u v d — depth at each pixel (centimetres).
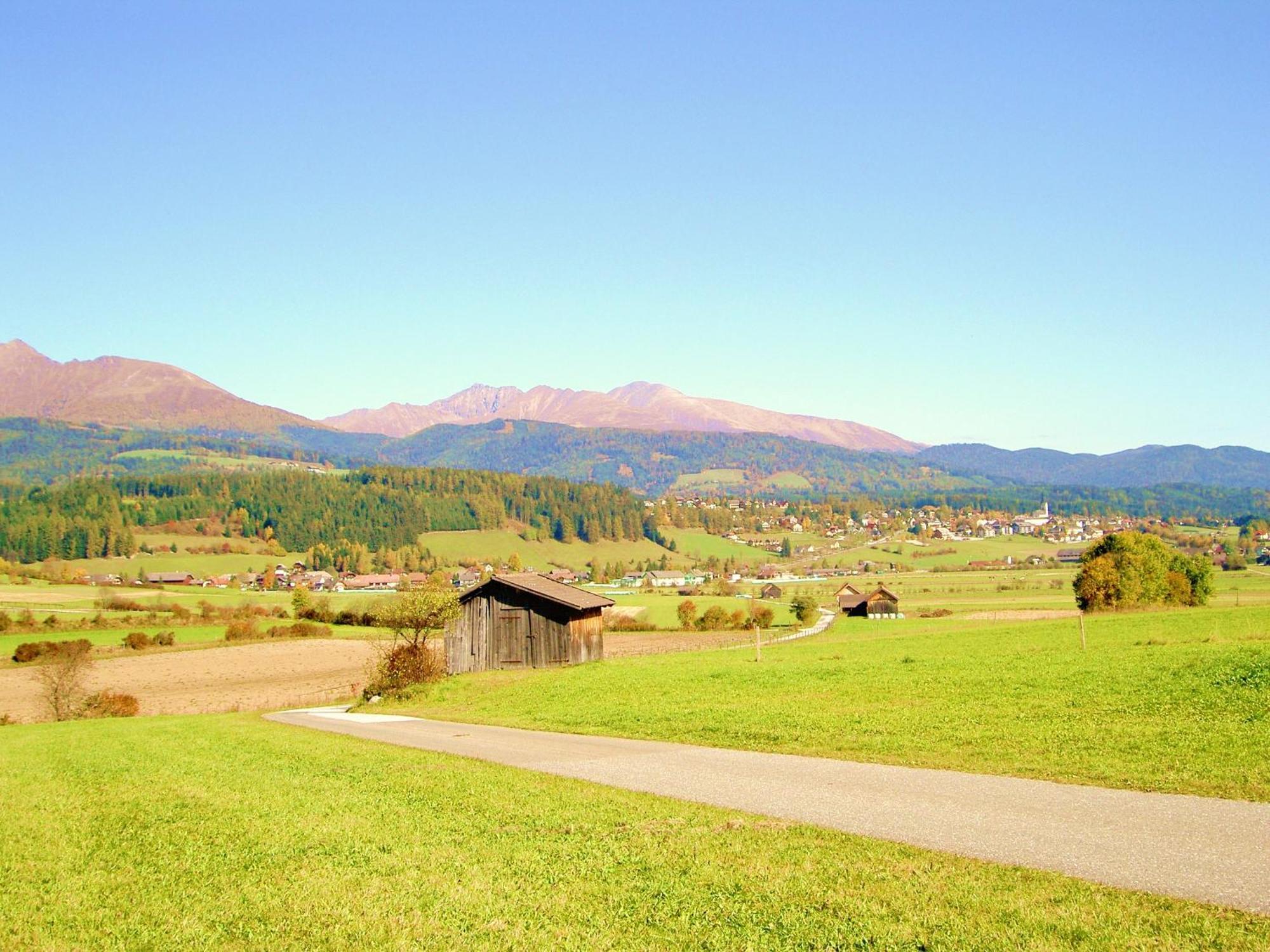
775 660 4875
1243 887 1041
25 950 1089
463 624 5788
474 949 1012
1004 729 2178
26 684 7544
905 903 1050
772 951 953
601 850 1350
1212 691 2386
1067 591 18362
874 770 1850
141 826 1703
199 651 9644
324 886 1250
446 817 1617
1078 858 1177
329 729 3369
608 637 10075
